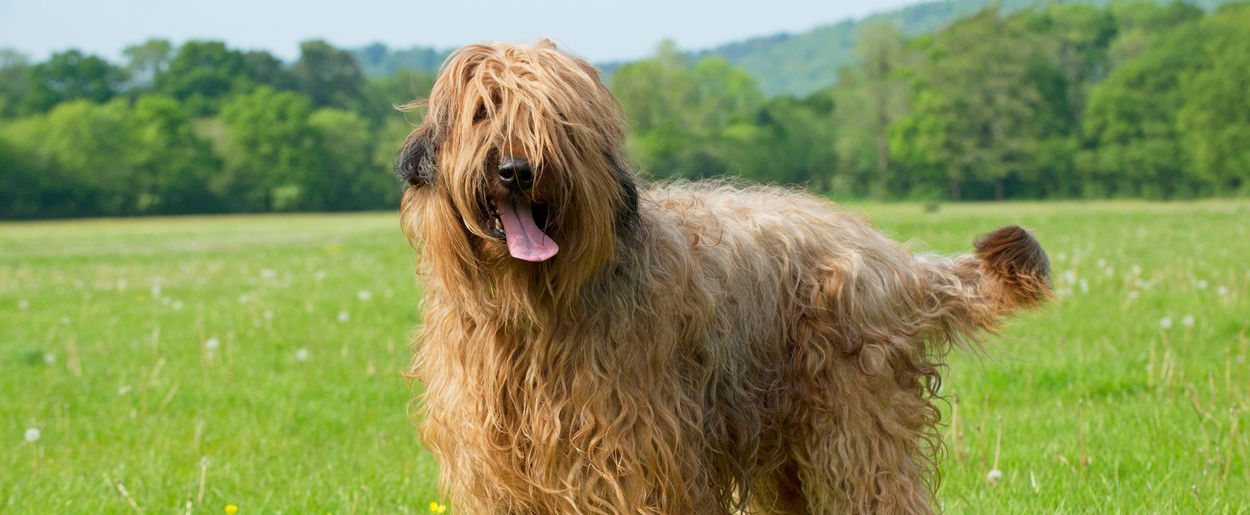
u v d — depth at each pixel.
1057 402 7.11
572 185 3.36
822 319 4.17
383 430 7.13
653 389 3.69
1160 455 5.77
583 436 3.65
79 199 87.00
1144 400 7.04
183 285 16.80
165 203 89.62
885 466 4.20
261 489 5.82
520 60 3.46
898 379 4.30
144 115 91.06
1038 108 81.31
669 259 3.78
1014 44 82.12
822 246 4.32
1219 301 10.75
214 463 6.34
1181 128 73.38
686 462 3.78
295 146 93.19
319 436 7.09
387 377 8.83
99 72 112.56
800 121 92.31
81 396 8.27
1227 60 70.88
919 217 38.00
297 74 113.94
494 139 3.35
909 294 4.43
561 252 3.45
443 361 3.91
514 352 3.71
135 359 9.70
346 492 5.68
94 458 6.52
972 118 81.75
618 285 3.62
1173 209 44.06
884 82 86.88
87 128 87.38
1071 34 85.50
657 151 86.62
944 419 6.81
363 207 95.75
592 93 3.53
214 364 9.28
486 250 3.51
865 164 87.88
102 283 17.77
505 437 3.78
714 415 3.98
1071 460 5.81
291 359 9.56
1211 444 5.76
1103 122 77.88
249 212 92.50
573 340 3.63
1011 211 47.50
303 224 56.66
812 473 4.23
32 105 106.69
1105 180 78.06
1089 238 22.14
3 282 18.67
